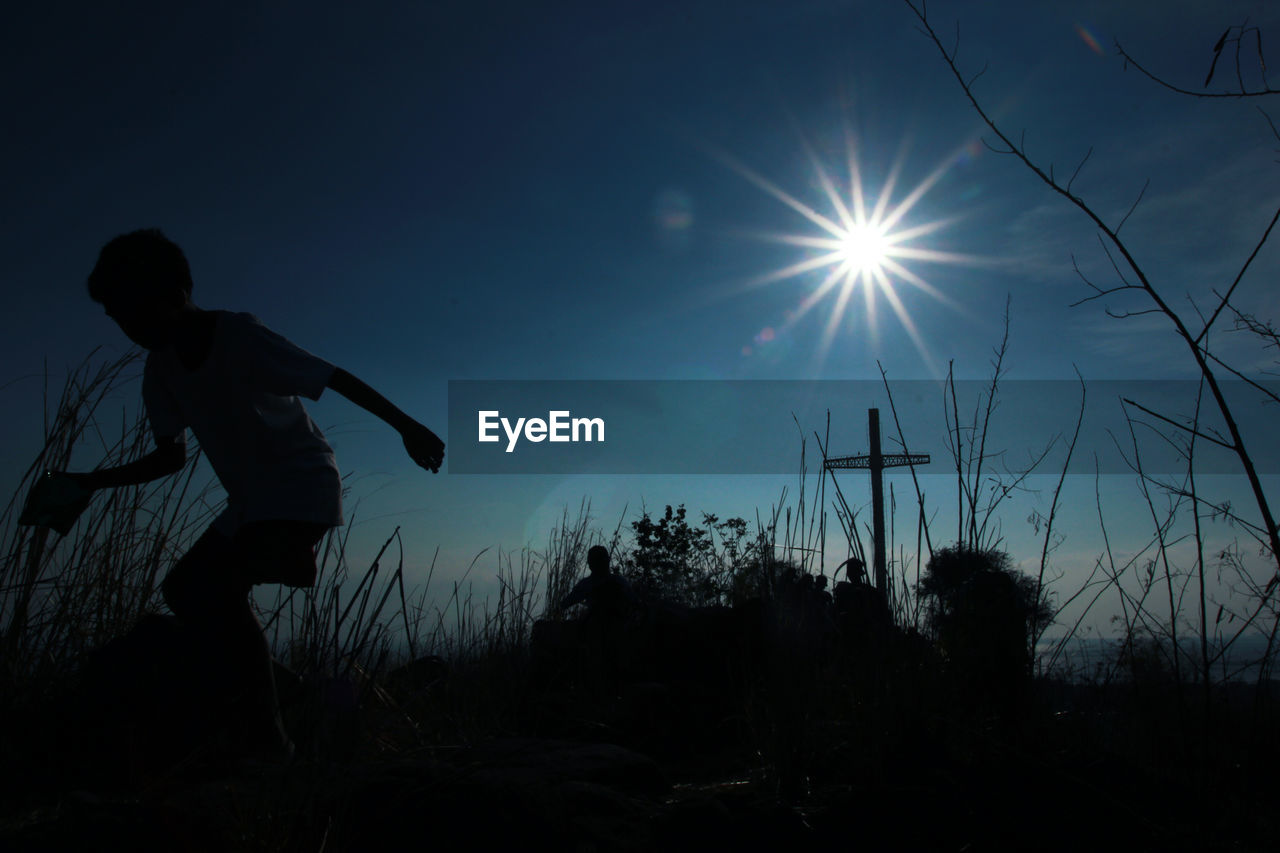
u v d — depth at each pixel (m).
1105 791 2.19
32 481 3.02
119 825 1.83
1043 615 2.73
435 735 3.16
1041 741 2.48
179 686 2.63
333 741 2.10
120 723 2.56
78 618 2.99
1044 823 2.06
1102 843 1.95
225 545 2.69
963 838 2.02
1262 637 2.22
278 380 2.59
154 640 2.74
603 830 2.01
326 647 2.38
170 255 2.55
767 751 2.65
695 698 3.85
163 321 2.55
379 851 1.88
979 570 2.76
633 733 3.64
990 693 2.61
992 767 2.35
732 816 2.11
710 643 4.43
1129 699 2.59
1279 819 2.03
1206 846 1.91
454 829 1.93
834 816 2.12
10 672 2.76
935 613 2.81
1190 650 2.39
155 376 2.78
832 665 2.87
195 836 1.84
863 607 2.81
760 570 3.16
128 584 3.21
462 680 3.84
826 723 2.64
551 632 4.99
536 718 3.86
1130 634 2.58
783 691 2.58
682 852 1.97
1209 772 2.28
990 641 2.65
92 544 3.11
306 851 1.84
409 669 3.41
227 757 2.56
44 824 1.89
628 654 4.53
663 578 8.15
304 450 2.73
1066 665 2.69
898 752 2.43
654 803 2.32
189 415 2.72
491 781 2.06
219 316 2.62
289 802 1.97
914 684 2.54
